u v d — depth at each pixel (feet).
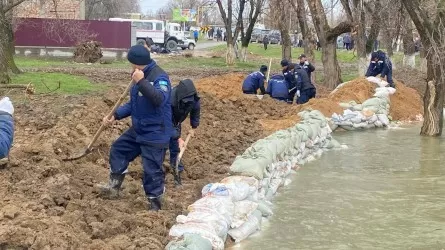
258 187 26.55
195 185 27.25
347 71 110.32
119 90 48.67
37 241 17.54
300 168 36.19
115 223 20.22
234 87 60.85
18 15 107.24
